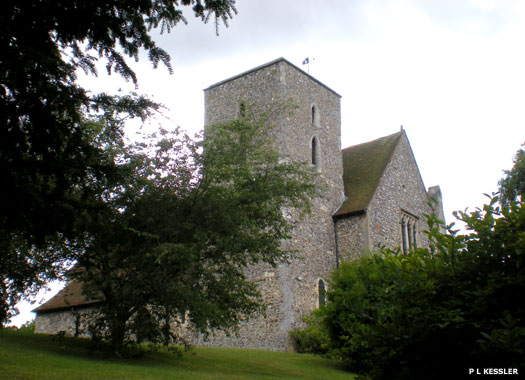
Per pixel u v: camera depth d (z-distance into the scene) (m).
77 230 7.40
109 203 12.16
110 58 6.54
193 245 12.59
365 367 5.55
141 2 6.37
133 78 6.74
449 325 4.56
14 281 13.06
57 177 6.34
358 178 25.27
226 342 21.03
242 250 14.09
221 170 13.80
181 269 13.08
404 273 4.99
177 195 13.75
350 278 14.53
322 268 21.94
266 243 14.26
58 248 12.65
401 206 25.06
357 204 23.16
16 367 10.09
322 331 15.85
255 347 20.16
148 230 13.18
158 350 15.67
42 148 6.13
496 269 4.76
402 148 26.61
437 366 4.57
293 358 17.08
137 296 12.87
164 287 12.48
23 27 5.74
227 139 15.09
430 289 4.73
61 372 10.00
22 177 6.25
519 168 26.97
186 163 14.08
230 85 24.78
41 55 5.57
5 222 6.20
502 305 4.57
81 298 25.94
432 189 28.05
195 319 12.53
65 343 14.91
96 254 13.69
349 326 5.36
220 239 12.97
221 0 6.76
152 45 6.76
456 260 4.89
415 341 4.62
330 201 23.66
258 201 14.56
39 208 6.31
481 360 4.40
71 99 6.17
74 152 6.45
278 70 23.02
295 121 22.98
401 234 24.56
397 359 4.82
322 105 25.16
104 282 13.09
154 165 13.62
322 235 22.52
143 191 13.22
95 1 6.03
